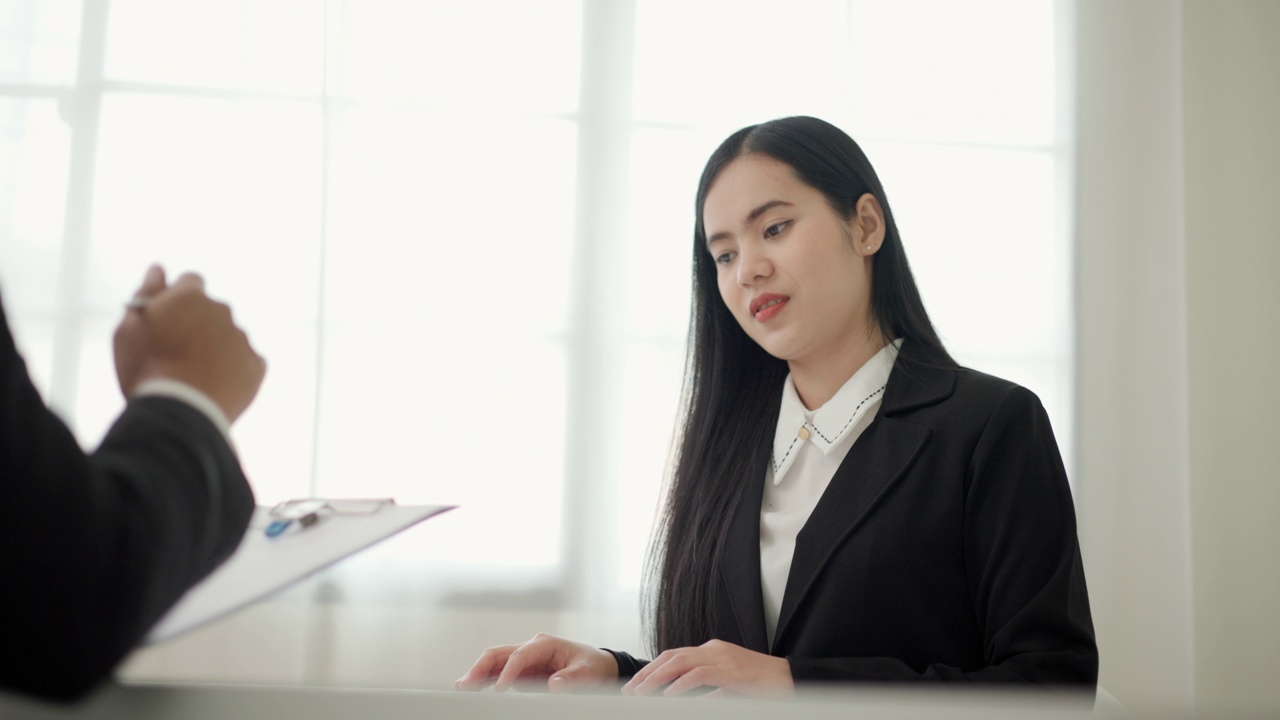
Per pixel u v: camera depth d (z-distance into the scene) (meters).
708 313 1.04
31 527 0.29
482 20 2.30
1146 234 2.33
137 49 2.26
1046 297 2.32
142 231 2.22
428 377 2.21
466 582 2.15
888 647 0.84
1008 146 2.35
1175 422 2.28
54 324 2.19
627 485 2.21
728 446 1.01
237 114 2.26
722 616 0.92
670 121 2.30
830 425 0.94
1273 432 2.25
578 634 2.16
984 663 0.84
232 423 0.39
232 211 2.24
